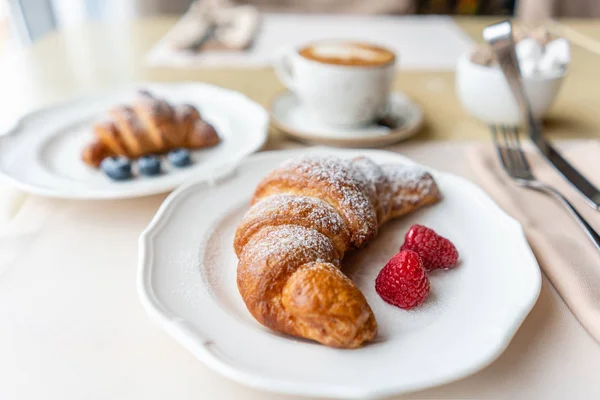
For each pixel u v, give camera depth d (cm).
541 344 32
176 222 38
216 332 30
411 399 29
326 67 50
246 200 41
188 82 62
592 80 64
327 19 84
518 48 52
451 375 28
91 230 40
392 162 45
